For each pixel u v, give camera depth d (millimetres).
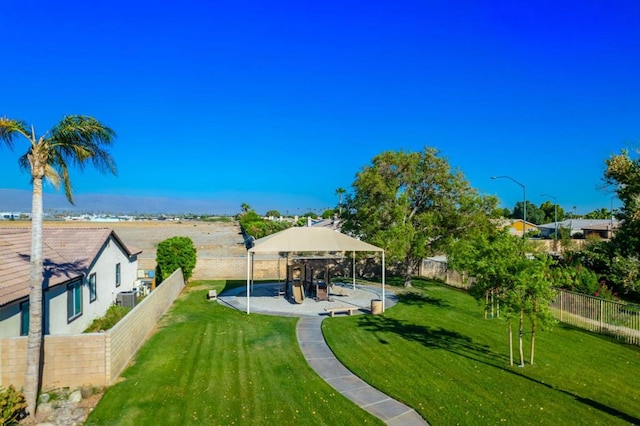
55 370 10898
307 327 17438
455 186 26500
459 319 19109
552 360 13461
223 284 28531
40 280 10039
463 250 15156
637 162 26594
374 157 27141
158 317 18234
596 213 98188
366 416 9617
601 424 9258
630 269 24859
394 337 16031
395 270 33625
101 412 9617
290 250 20594
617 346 15164
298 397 10594
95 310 19047
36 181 10094
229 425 9125
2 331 11594
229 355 13727
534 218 99938
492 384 11430
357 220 28031
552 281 12359
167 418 9383
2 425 8750
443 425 9195
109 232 20875
